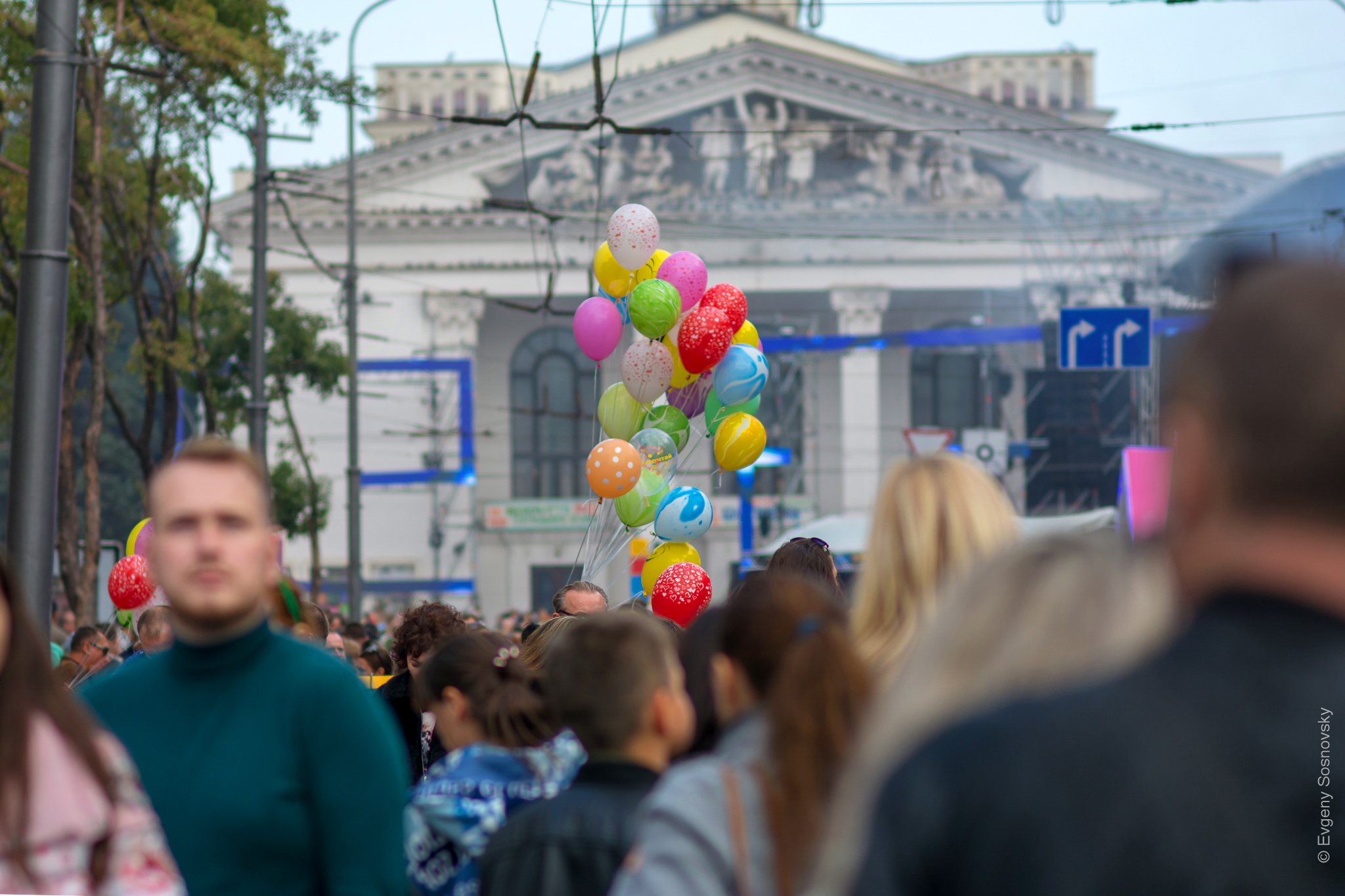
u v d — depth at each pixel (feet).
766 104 266.98
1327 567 7.72
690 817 14.29
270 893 16.94
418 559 274.98
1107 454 245.45
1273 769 7.50
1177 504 8.35
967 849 7.63
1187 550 8.31
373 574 274.57
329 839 17.10
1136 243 248.32
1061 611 9.29
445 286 278.05
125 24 94.07
